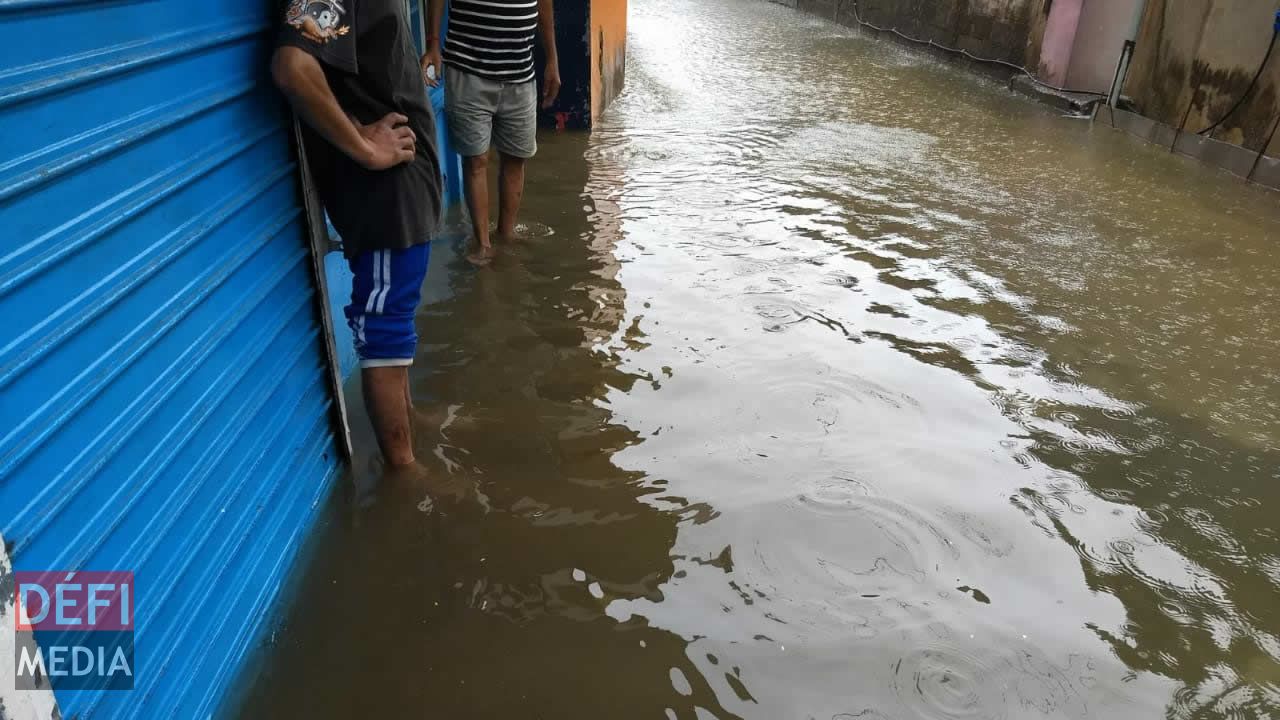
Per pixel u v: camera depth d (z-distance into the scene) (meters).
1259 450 2.87
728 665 1.93
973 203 5.37
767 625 2.05
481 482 2.54
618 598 2.11
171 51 1.59
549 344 3.36
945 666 1.95
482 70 3.84
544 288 3.85
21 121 1.20
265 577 2.01
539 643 1.97
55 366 1.27
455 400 2.96
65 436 1.29
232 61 1.88
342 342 3.01
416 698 1.82
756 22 14.24
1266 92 6.02
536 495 2.49
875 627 2.06
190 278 1.69
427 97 2.38
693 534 2.35
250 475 1.95
